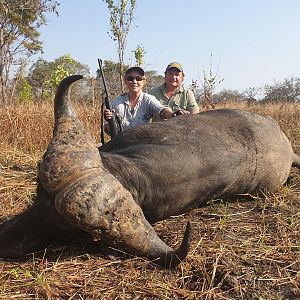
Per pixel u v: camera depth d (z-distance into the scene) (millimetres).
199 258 3580
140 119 6586
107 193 3107
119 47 13820
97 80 11914
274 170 5258
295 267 3602
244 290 3238
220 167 4535
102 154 3754
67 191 3031
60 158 3074
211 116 5020
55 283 3150
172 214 4305
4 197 5078
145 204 3900
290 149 5777
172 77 7227
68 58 14781
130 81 6449
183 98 7379
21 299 2994
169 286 3203
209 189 4516
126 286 3188
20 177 6027
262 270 3533
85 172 3080
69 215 3049
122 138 4438
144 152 4012
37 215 3365
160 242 3377
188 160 4227
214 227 4320
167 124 4570
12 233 3410
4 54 20906
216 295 3158
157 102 6539
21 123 9250
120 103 6590
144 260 3406
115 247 3379
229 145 4715
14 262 3451
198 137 4516
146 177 3875
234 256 3729
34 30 24250
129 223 3219
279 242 4051
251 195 5230
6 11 21703
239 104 17156
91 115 10406
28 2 23562
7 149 8258
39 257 3525
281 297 3176
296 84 30859
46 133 9438
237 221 4586
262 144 5090
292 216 4703
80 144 3162
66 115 3236
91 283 3203
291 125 12289
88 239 3775
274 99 29156
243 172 4852
